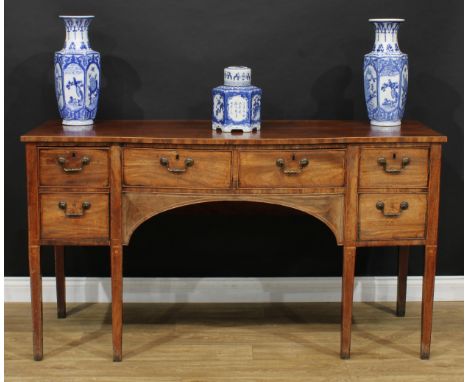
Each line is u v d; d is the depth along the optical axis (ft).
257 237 13.28
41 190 10.93
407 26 12.85
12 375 10.80
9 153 13.00
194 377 10.76
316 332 12.19
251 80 12.91
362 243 11.12
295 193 10.97
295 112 13.00
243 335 12.07
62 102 11.72
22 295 13.33
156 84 12.87
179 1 12.69
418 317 12.82
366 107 12.96
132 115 12.92
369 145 10.93
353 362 11.22
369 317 12.79
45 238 11.03
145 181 10.94
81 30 11.59
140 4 12.68
